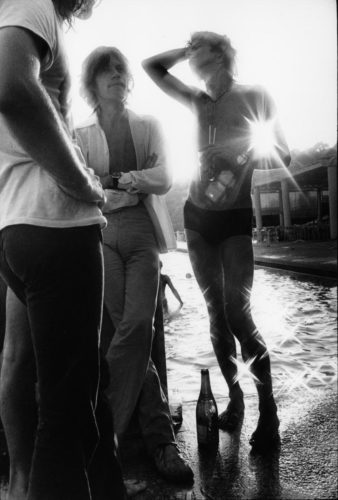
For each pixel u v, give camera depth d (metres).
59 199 1.22
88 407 1.25
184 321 6.02
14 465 1.34
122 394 2.28
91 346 1.24
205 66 2.78
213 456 2.41
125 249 2.45
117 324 2.44
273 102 2.79
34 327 1.20
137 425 2.55
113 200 2.44
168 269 13.08
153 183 2.48
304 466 2.26
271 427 2.50
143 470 2.28
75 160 1.19
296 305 7.51
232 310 2.62
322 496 1.98
